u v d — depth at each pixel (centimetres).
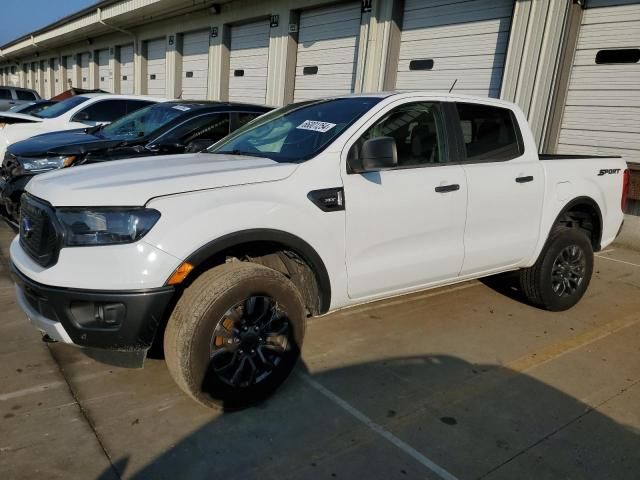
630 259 681
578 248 452
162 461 244
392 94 360
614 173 486
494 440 271
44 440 254
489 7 865
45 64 3297
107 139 619
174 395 300
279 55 1291
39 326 269
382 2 1013
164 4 1562
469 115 391
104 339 251
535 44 784
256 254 313
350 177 313
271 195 282
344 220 308
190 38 1702
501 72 856
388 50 1012
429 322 424
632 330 428
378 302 464
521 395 317
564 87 777
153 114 681
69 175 297
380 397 307
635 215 734
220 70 1520
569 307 460
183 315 258
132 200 251
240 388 279
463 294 495
